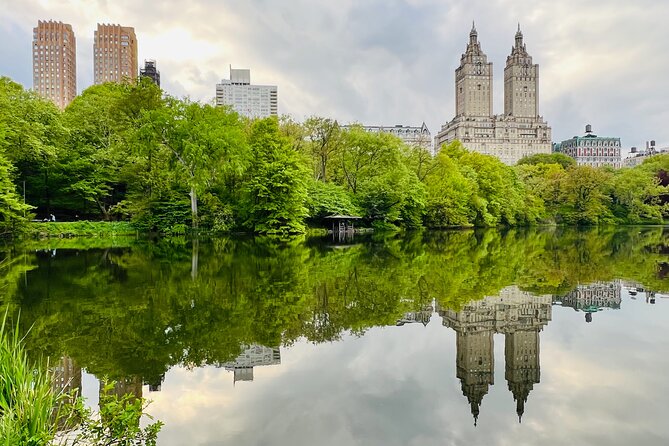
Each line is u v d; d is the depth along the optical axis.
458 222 62.69
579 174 77.31
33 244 32.47
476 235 51.06
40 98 43.81
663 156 93.44
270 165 43.59
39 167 41.41
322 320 12.41
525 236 50.09
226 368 8.96
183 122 42.12
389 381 8.47
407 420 6.98
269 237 42.28
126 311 12.85
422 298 15.25
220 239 39.28
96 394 7.66
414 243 38.28
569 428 6.75
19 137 36.66
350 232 51.72
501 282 18.47
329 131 55.84
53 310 12.85
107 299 14.23
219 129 42.66
